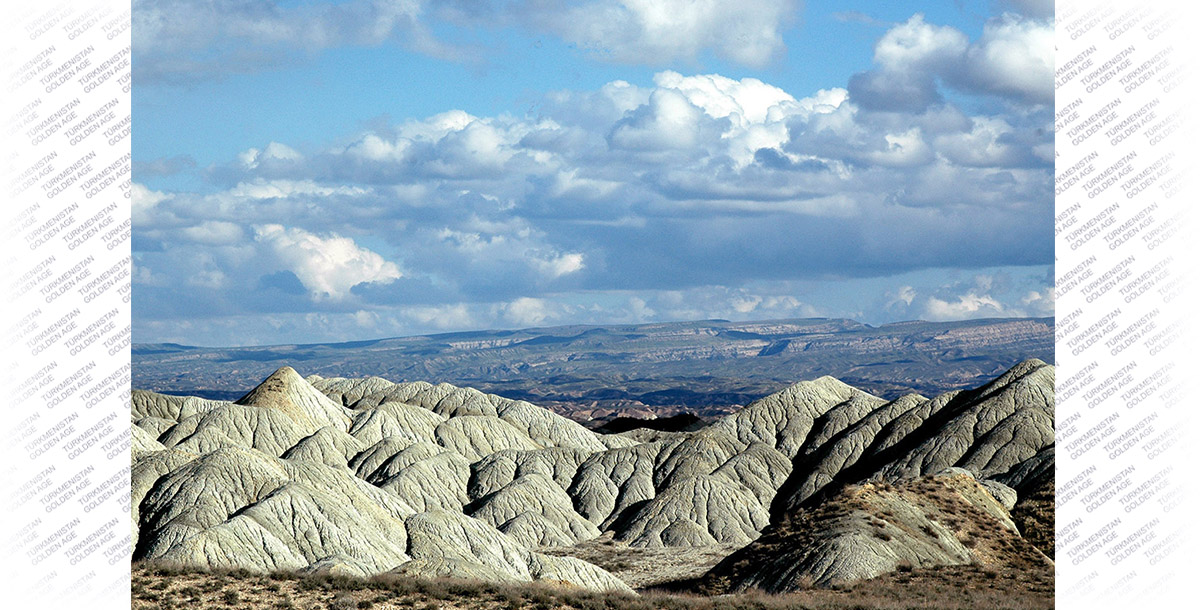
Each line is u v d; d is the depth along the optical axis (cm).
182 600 4631
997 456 16000
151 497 11244
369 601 4725
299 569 6544
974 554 7712
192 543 8288
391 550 9400
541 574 8569
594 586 8400
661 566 11562
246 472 11425
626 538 15275
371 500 11638
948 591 6456
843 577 6888
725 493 16388
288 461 12194
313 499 9738
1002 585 6700
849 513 8012
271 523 9206
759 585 7338
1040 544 8675
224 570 5178
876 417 19862
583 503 17362
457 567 6556
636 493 17675
